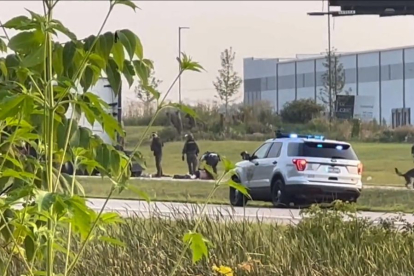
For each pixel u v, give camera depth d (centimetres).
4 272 950
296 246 1869
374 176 6844
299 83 12244
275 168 5125
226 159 941
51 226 778
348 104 10112
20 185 865
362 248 1898
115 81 870
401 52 9200
